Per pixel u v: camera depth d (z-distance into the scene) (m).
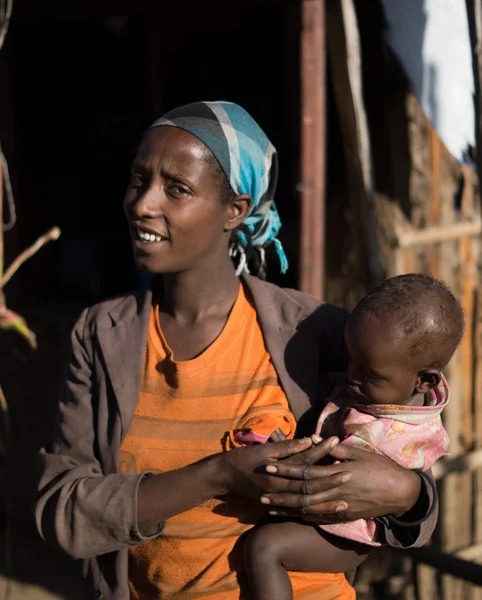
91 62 5.79
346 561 1.68
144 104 5.84
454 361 4.24
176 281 1.76
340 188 4.27
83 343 1.80
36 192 5.52
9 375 5.20
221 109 1.71
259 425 1.65
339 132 4.25
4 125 5.08
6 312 2.58
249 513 1.68
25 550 5.08
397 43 3.85
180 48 5.64
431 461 1.71
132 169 1.71
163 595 1.70
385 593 4.15
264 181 1.78
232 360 1.73
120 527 1.59
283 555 1.63
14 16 4.52
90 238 5.84
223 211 1.72
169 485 1.60
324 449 1.56
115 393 1.71
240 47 5.51
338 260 4.30
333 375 1.79
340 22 3.59
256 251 1.99
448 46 3.72
